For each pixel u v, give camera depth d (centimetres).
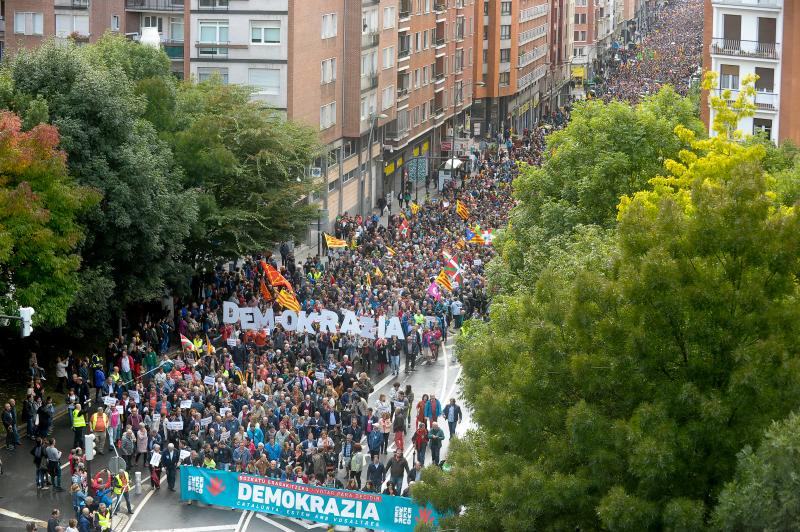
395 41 12656
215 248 7481
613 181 6112
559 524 3048
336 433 5238
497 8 17575
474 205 11125
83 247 5997
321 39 10531
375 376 6794
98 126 6038
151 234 6172
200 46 9862
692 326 2988
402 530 4622
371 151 11588
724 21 8938
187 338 6600
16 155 5438
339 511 4688
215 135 7188
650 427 2908
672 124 6194
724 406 2873
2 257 5244
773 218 3011
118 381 5734
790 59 8688
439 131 15462
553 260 4922
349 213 11775
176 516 4812
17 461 5278
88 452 4900
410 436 5844
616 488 2873
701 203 3041
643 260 3014
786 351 2881
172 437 5112
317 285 7675
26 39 10644
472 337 4778
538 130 16675
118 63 6931
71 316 6050
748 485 2570
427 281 7919
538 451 3198
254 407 5244
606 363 3062
